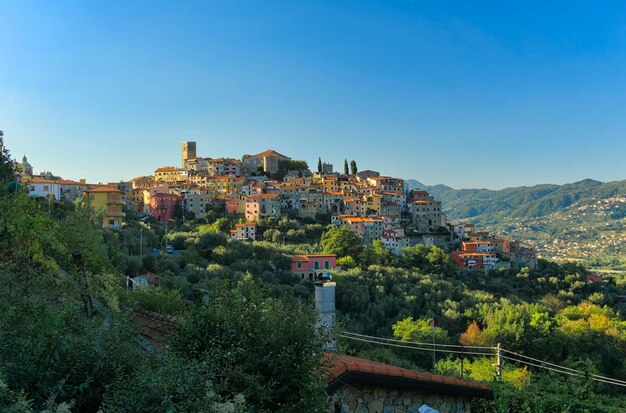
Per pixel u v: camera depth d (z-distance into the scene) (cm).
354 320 5803
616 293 10906
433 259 10956
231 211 13725
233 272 6612
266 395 679
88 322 739
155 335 1016
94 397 629
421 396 1054
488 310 6462
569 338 5081
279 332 729
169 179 16225
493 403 1151
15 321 655
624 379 4662
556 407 1140
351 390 954
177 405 546
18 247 1153
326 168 19662
